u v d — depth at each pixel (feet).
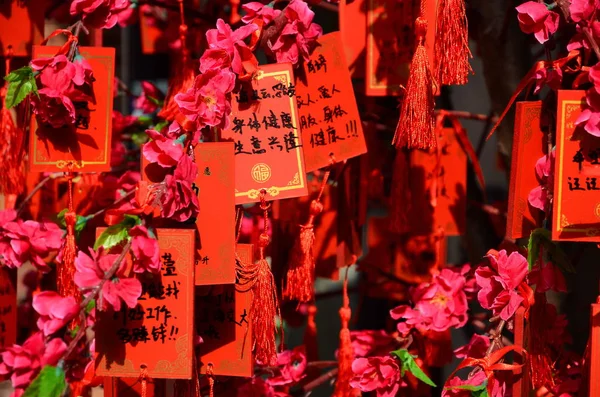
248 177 2.87
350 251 3.63
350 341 3.58
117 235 2.57
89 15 2.94
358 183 3.70
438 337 3.66
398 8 3.18
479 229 4.07
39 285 3.84
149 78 4.91
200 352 2.97
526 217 2.98
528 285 2.99
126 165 4.23
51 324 2.46
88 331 3.55
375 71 3.22
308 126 3.10
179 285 2.67
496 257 2.99
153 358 2.66
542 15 2.86
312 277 3.22
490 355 2.87
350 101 3.11
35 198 3.92
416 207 3.76
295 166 2.90
